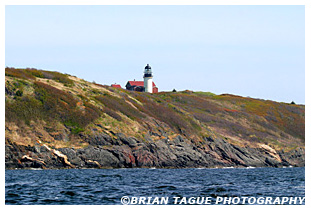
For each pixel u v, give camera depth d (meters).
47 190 60.97
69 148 108.06
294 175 101.69
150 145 123.38
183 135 144.00
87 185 67.69
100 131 118.31
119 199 54.59
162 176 87.88
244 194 62.00
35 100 117.81
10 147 99.44
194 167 130.25
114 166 112.12
